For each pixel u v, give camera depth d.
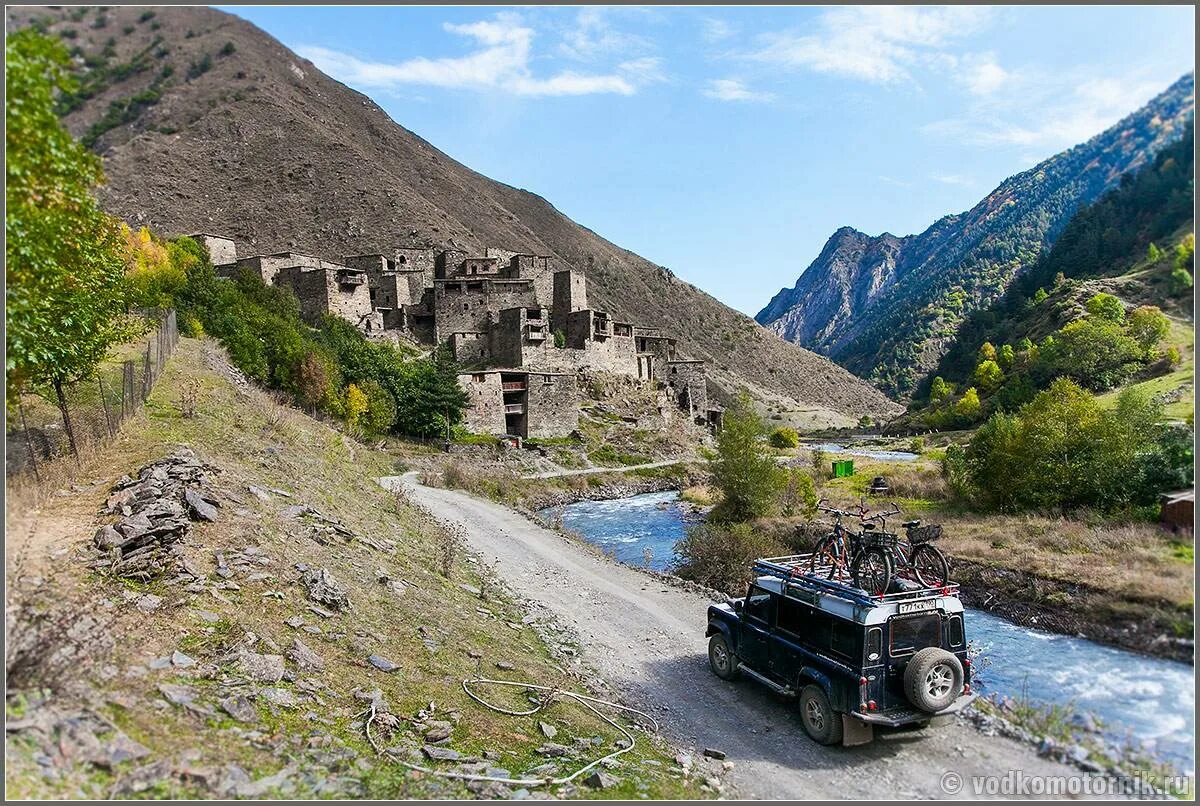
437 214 142.12
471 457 58.75
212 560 12.23
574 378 72.25
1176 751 9.30
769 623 12.77
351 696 9.70
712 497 48.78
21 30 7.38
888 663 10.45
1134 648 12.71
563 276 92.38
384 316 81.94
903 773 9.88
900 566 12.38
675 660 15.32
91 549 10.86
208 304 47.25
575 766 9.35
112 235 14.64
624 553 32.97
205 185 117.31
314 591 12.54
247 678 9.02
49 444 15.59
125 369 21.25
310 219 125.25
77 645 8.05
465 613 16.00
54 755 6.17
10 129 7.20
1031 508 25.16
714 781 9.59
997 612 19.52
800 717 11.72
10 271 8.39
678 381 102.69
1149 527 14.45
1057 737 10.32
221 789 6.63
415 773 8.13
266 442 24.66
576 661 14.95
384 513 24.95
